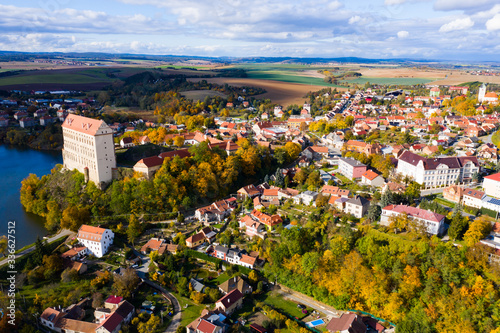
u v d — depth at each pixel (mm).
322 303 175000
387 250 176500
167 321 160500
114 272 187125
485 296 147750
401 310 159250
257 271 192750
